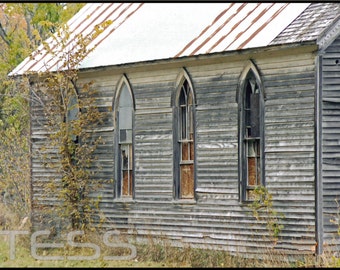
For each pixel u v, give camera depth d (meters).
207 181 36.88
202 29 38.81
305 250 33.41
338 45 33.78
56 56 42.28
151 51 39.09
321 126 33.53
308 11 35.16
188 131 38.00
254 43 34.75
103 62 40.41
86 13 47.88
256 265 33.22
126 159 40.31
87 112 40.88
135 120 39.69
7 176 45.06
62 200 41.59
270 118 34.81
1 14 59.78
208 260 34.81
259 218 34.88
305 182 33.69
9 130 49.44
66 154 40.72
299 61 34.00
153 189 38.91
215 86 36.72
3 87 52.03
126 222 39.75
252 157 35.69
